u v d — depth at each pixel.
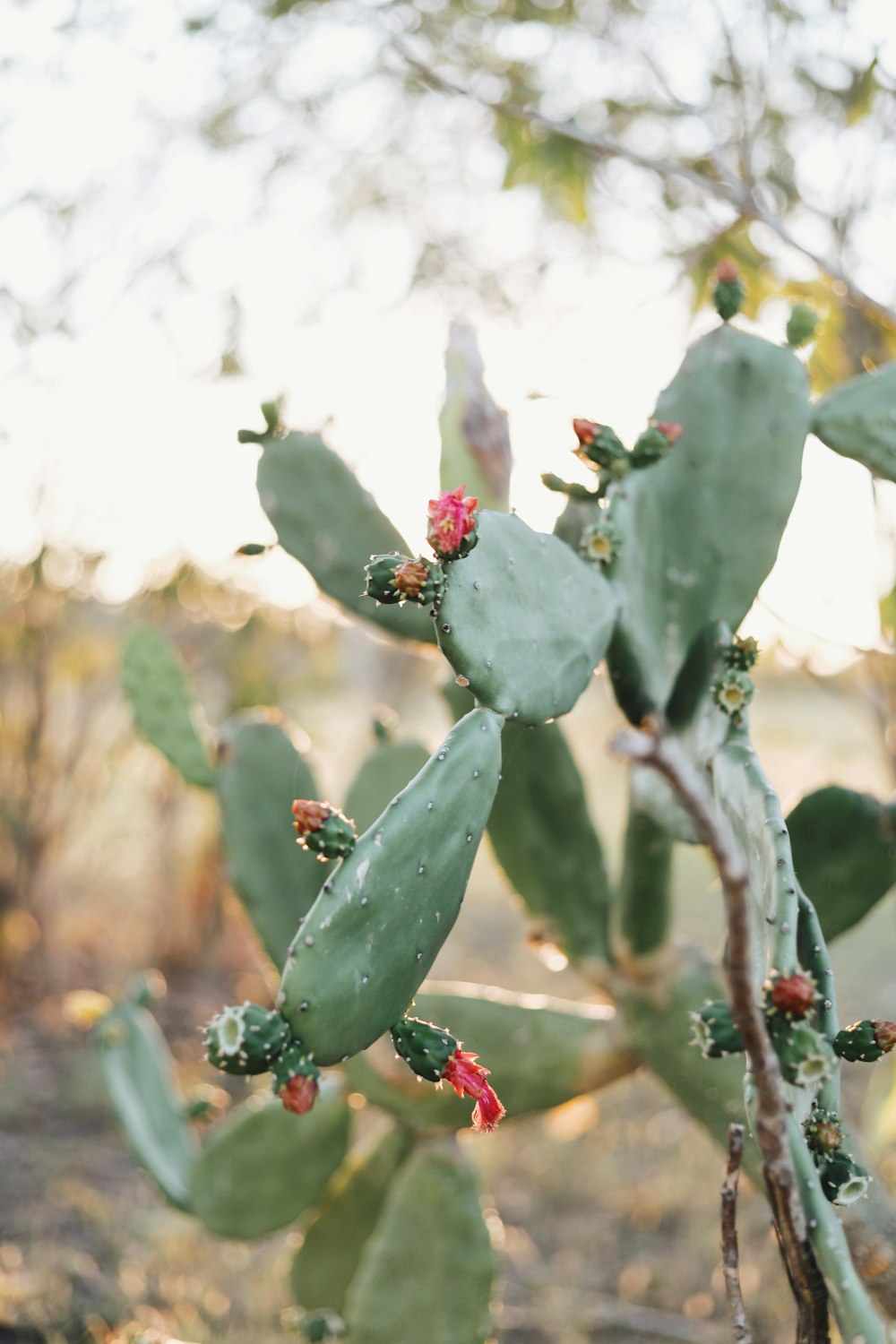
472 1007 1.59
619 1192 2.69
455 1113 1.59
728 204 1.66
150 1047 1.95
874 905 1.44
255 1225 1.71
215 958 4.37
